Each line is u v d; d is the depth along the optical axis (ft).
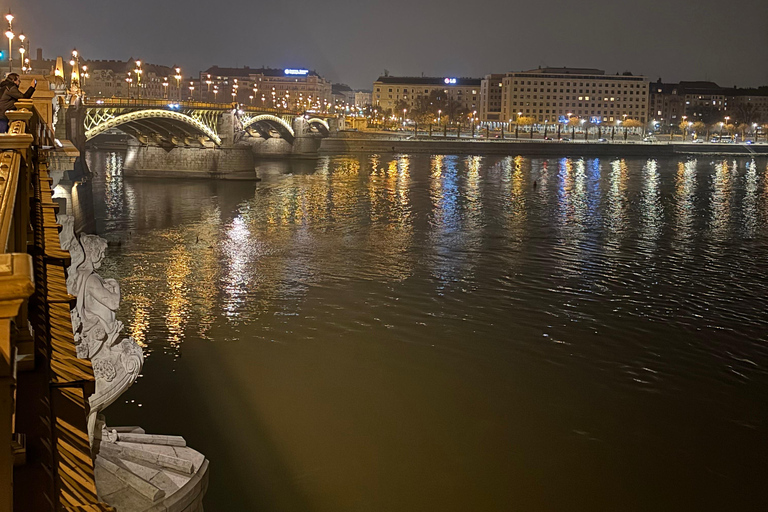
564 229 210.59
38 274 22.34
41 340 17.39
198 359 98.07
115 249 172.14
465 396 87.56
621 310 123.95
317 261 160.35
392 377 92.84
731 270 157.58
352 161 495.82
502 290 135.64
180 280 141.38
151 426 78.33
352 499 66.03
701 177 407.03
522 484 69.05
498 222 222.48
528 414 83.25
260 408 83.20
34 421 13.64
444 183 345.51
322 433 77.66
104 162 420.77
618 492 68.33
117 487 43.88
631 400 87.86
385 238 190.49
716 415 84.48
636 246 184.55
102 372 42.55
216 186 318.86
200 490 48.96
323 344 104.68
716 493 68.74
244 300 126.82
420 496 66.90
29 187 33.63
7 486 9.19
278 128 472.85
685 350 104.99
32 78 107.14
